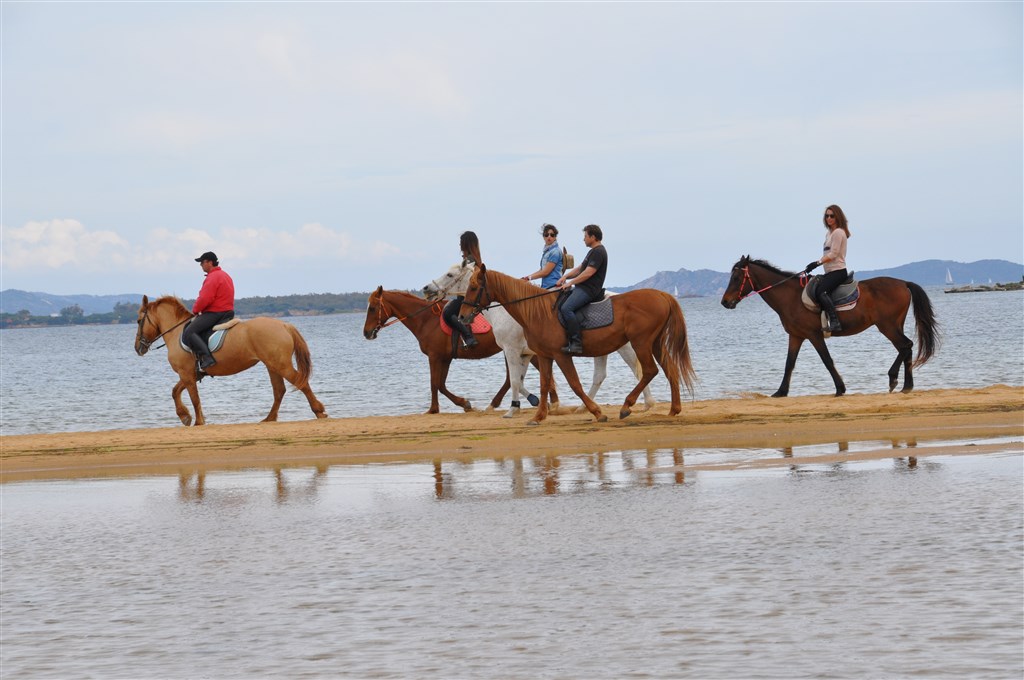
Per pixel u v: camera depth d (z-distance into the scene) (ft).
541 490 40.29
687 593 23.79
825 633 20.27
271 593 26.09
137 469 52.90
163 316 71.82
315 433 61.87
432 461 50.80
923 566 24.97
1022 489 34.86
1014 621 20.40
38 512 41.04
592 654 19.85
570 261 64.39
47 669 20.67
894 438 50.80
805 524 30.86
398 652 20.65
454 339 68.90
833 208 68.64
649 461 47.01
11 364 280.92
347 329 553.64
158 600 26.07
